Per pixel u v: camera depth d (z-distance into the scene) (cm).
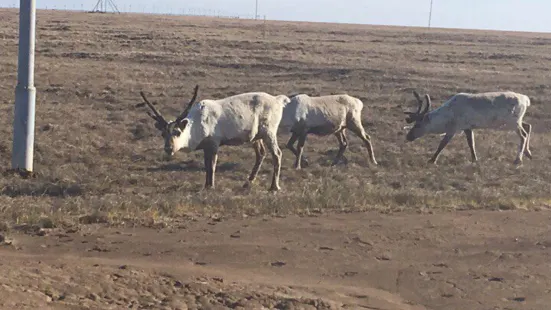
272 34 7925
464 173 1916
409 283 975
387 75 4303
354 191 1505
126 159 2023
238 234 1176
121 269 925
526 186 1706
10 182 1580
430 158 2156
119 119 2634
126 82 3675
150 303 805
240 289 883
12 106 2798
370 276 999
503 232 1248
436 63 5250
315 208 1383
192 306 808
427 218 1330
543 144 2458
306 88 3712
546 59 5753
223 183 1667
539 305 897
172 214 1304
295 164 1972
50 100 3034
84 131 2367
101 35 6231
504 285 971
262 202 1384
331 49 5941
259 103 1619
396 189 1638
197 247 1093
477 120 2108
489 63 5362
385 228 1245
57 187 1547
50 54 4681
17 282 809
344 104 2009
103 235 1141
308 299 854
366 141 2066
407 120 2164
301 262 1048
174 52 5209
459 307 888
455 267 1049
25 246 1058
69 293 802
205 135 1573
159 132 2411
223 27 9131
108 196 1438
